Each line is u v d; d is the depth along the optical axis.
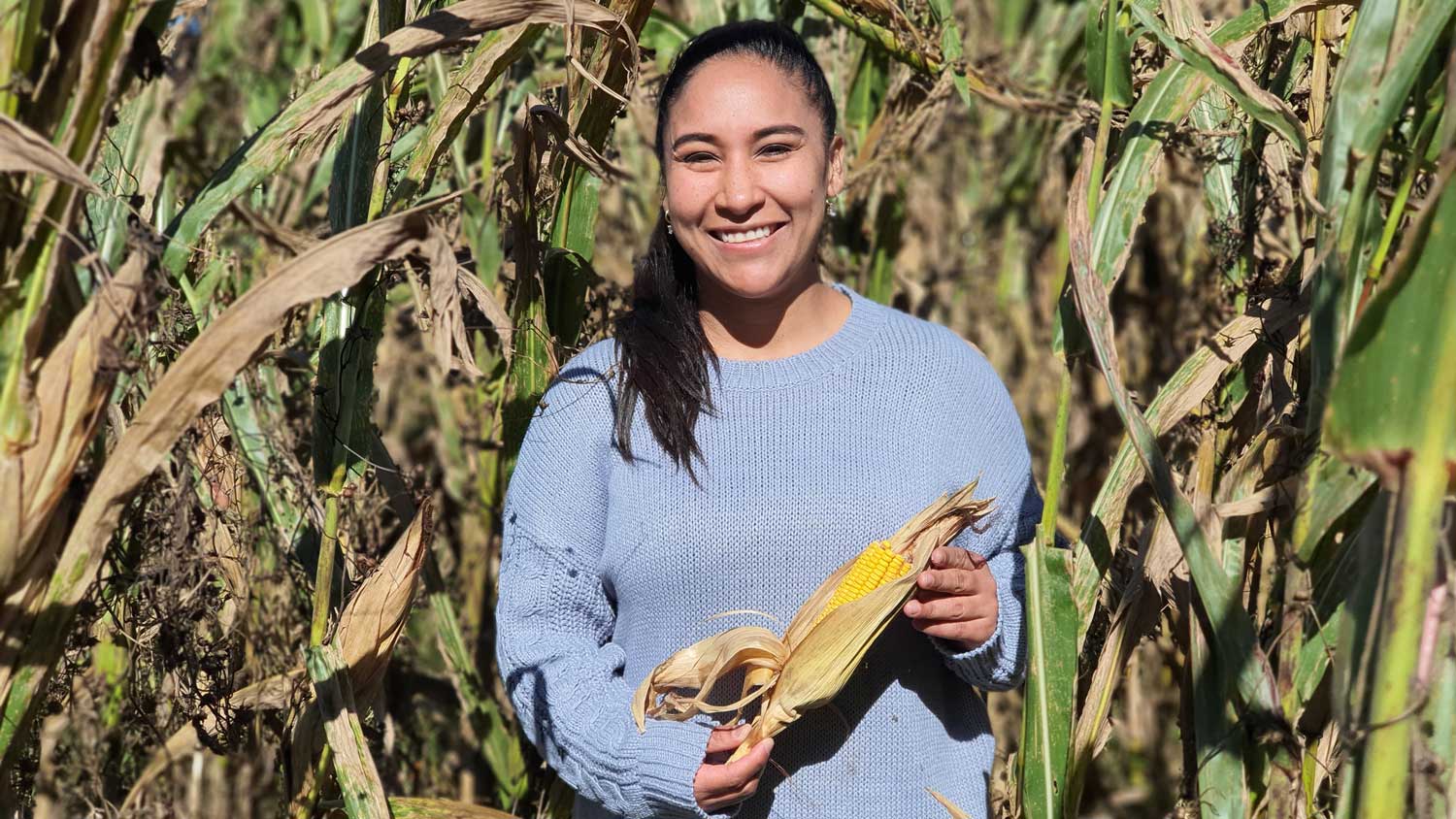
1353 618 1.31
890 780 1.66
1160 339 3.67
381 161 1.77
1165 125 1.67
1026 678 1.67
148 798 2.55
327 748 1.83
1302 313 1.62
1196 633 1.61
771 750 1.61
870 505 1.64
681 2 3.59
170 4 1.33
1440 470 1.19
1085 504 3.95
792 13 2.72
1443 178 1.14
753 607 1.66
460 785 3.00
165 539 1.77
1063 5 3.99
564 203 2.01
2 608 1.32
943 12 2.46
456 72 1.72
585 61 1.89
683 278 1.73
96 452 1.46
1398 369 1.19
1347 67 1.35
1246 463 1.65
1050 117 3.02
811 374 1.69
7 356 1.25
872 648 1.67
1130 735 3.74
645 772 1.58
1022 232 4.46
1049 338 4.40
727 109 1.60
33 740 1.92
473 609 3.02
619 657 1.73
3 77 1.22
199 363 1.32
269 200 2.83
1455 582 1.27
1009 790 2.01
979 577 1.61
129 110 1.64
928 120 2.84
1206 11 2.79
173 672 1.95
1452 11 1.26
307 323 2.34
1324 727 1.63
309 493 1.92
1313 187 1.64
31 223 1.24
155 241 1.33
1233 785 1.57
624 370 1.68
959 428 1.70
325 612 1.79
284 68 3.77
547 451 1.74
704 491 1.66
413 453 3.83
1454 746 1.27
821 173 1.66
